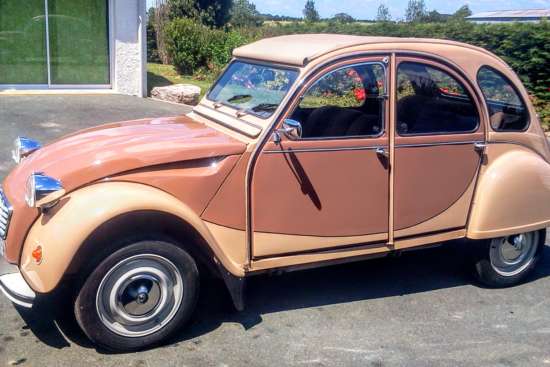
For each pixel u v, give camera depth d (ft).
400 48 14.25
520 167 15.76
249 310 14.80
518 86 16.02
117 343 12.42
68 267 11.46
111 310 12.22
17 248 12.26
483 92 15.37
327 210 13.83
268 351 13.01
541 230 16.92
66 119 34.53
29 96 40.68
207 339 13.35
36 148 15.29
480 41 42.98
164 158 12.45
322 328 14.11
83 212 11.54
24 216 12.12
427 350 13.39
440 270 17.90
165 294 12.68
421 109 14.57
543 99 39.63
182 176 12.51
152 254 12.28
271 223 13.37
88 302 11.96
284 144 13.12
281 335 13.70
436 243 15.43
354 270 17.61
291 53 14.16
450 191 15.19
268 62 14.83
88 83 44.88
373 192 14.21
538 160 16.25
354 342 13.57
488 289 16.84
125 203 11.72
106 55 44.86
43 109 36.78
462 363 12.94
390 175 14.29
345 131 13.73
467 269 16.88
